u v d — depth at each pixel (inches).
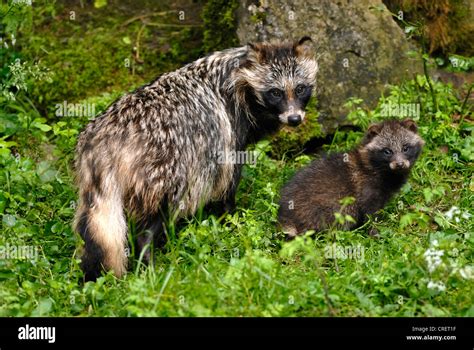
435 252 280.1
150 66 440.1
